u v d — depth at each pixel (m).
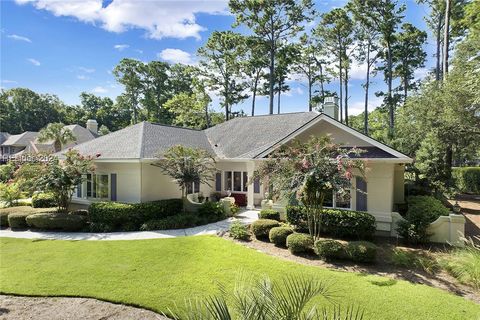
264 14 36.03
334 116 19.08
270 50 38.06
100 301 7.34
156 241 12.44
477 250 9.21
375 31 37.44
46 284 8.23
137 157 16.02
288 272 8.83
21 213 15.97
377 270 9.19
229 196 20.31
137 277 8.66
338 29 39.00
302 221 13.12
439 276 8.70
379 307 6.75
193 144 21.92
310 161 10.58
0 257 10.69
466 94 18.25
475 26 20.17
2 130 71.50
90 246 11.96
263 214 15.08
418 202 14.61
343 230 12.49
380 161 12.56
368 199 13.50
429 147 22.09
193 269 9.21
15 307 7.07
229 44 39.69
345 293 7.43
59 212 16.33
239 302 3.46
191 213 16.67
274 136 21.55
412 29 36.69
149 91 63.41
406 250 10.95
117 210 14.93
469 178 27.72
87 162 16.72
